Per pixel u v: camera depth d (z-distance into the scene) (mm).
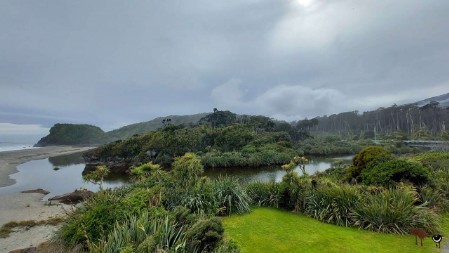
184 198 10203
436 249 7258
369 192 10266
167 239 6277
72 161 66188
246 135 64125
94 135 190000
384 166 11375
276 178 31406
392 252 7117
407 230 8445
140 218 7051
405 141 75000
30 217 17359
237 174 36094
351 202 9672
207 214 9742
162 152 52844
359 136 118125
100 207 7668
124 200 8688
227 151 57656
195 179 11805
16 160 66188
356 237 8172
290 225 9328
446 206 10305
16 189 29578
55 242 7629
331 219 9523
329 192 10320
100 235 6742
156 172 13383
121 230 6473
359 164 13039
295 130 96188
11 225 14977
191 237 6371
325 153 71688
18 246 11938
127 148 56469
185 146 54750
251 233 8625
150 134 58344
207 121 100938
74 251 6422
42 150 106938
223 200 10836
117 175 40500
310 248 7473
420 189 10594
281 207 11500
